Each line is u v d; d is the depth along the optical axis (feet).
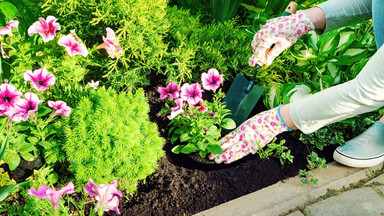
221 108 6.17
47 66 5.87
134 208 5.60
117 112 5.36
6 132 5.15
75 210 5.53
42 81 5.28
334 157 6.43
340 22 5.70
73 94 5.94
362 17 5.68
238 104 6.75
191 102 5.77
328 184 6.09
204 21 8.73
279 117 5.95
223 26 7.63
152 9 6.64
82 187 5.53
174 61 7.22
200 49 7.45
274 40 5.79
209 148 6.04
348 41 7.06
